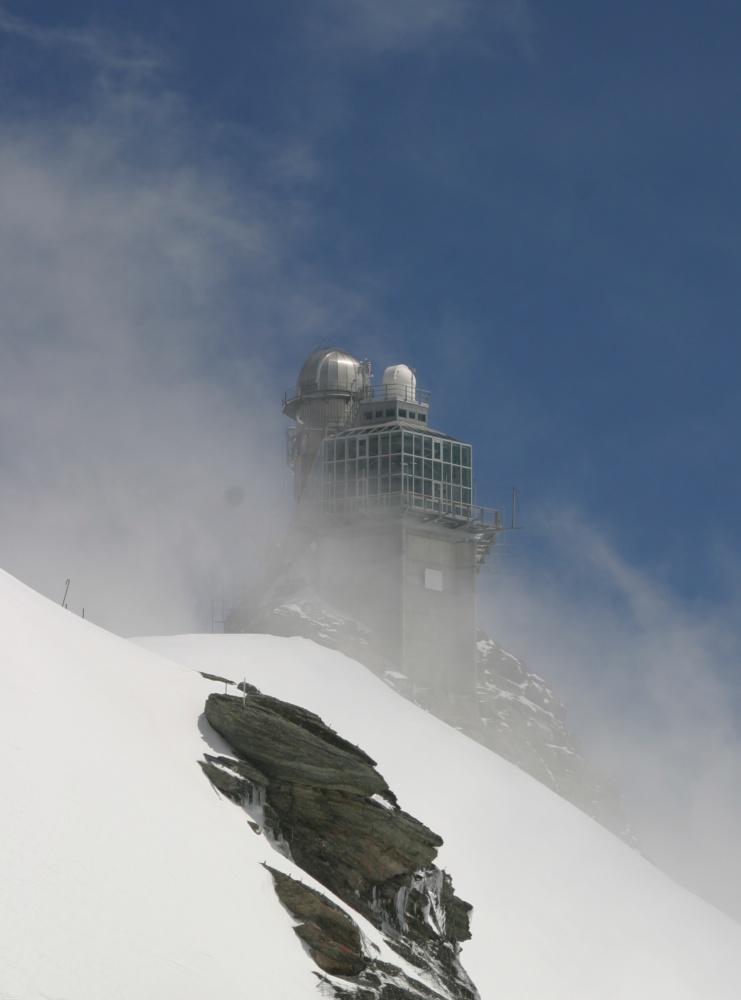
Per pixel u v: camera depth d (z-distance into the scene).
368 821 57.28
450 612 153.50
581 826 89.12
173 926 43.41
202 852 48.34
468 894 73.62
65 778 47.84
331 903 49.50
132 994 39.31
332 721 90.62
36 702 51.69
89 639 62.75
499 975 65.31
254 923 46.22
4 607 58.09
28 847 43.56
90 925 41.47
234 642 103.12
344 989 45.97
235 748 58.00
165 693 60.78
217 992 41.16
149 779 51.06
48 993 38.03
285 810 56.78
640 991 71.19
